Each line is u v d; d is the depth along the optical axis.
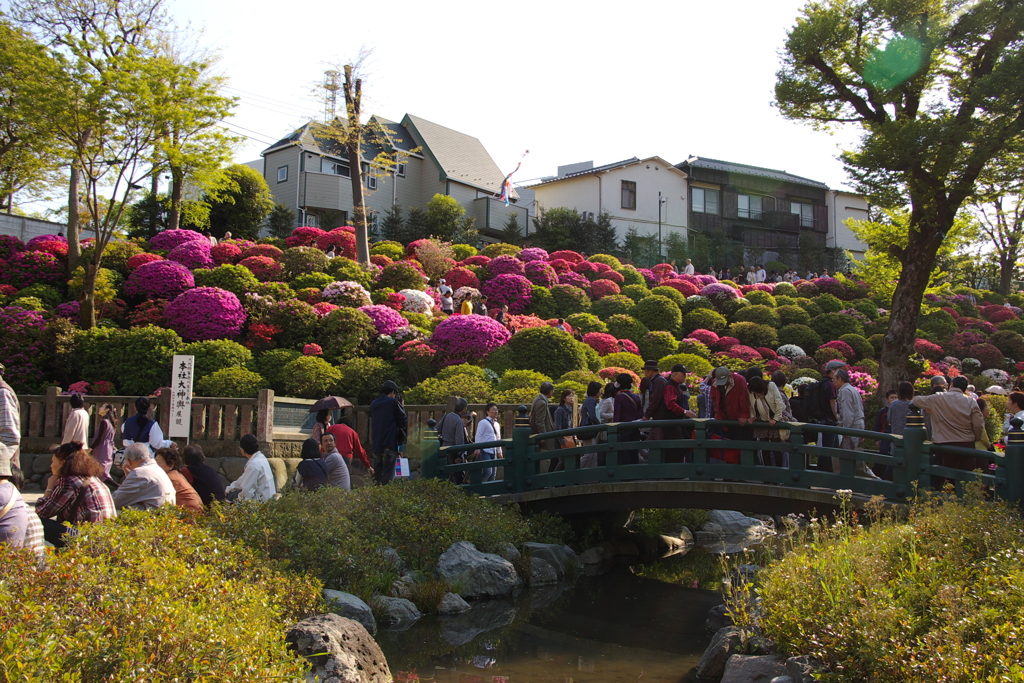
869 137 16.55
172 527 6.21
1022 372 25.69
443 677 6.71
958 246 25.88
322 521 8.15
